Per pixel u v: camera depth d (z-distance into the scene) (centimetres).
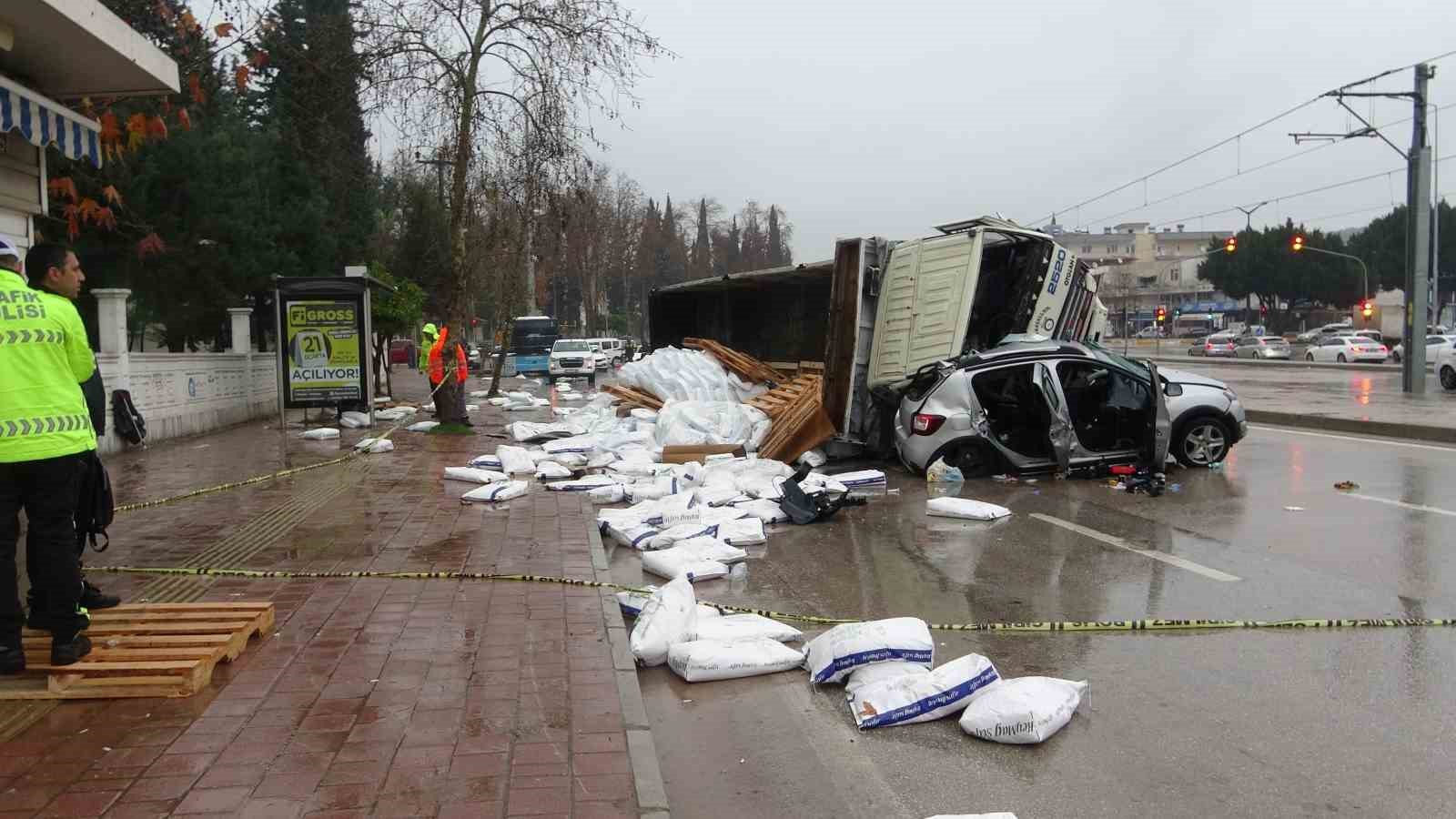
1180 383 1220
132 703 420
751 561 792
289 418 1952
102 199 1708
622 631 535
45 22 635
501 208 1730
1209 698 475
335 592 608
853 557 798
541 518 867
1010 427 1222
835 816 371
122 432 1329
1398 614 599
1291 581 682
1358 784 385
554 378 3650
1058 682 457
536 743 384
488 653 492
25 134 657
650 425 1466
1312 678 498
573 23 1596
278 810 327
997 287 1395
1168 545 802
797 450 1316
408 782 349
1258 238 7744
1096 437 1191
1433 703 461
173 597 594
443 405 1653
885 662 494
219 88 2022
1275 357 4966
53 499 426
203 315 2128
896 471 1255
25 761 362
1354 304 7456
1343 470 1162
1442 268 6981
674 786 399
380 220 3328
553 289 7375
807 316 1828
